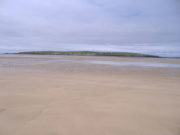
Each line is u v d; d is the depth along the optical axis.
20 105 2.89
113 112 2.63
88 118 2.38
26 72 7.59
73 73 7.77
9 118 2.34
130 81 5.77
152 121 2.32
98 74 7.60
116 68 10.68
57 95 3.60
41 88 4.25
